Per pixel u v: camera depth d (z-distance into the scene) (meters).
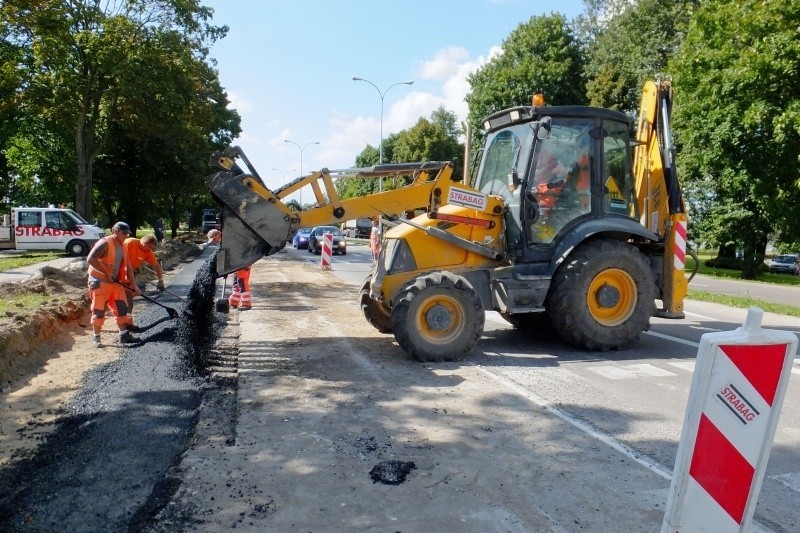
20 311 7.77
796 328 10.10
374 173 7.43
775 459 4.34
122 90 25.25
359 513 3.44
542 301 7.30
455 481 3.87
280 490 3.71
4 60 22.09
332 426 4.82
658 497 3.70
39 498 3.55
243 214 6.98
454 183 7.55
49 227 23.91
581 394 5.77
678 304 8.05
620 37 35.81
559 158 7.59
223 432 4.67
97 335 7.54
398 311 6.81
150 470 3.97
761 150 21.12
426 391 5.79
